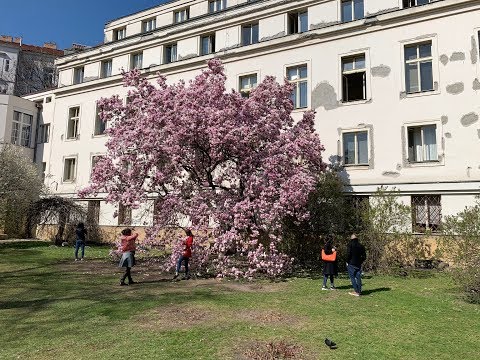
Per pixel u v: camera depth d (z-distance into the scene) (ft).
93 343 21.59
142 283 40.29
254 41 74.18
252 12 72.95
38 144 103.19
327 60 63.41
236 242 41.45
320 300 32.45
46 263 54.24
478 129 50.96
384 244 47.60
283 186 42.37
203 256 43.65
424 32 56.08
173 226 46.80
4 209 81.71
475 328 25.05
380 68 58.85
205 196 44.73
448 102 53.31
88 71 96.22
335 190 52.90
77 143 92.32
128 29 99.91
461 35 53.47
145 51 87.66
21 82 157.28
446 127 53.06
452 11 54.29
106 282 40.60
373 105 58.65
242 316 27.27
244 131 42.75
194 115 43.29
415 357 20.03
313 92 63.87
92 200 86.38
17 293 34.83
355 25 61.00
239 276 43.45
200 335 22.94
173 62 80.53
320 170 51.96
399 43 57.77
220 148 43.96
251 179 43.65
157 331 23.72
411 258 48.32
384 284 40.24
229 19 75.61
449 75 53.67
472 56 52.47
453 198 51.21
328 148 61.21
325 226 52.70
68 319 26.35
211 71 49.42
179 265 42.91
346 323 25.75
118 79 87.56
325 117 62.18
